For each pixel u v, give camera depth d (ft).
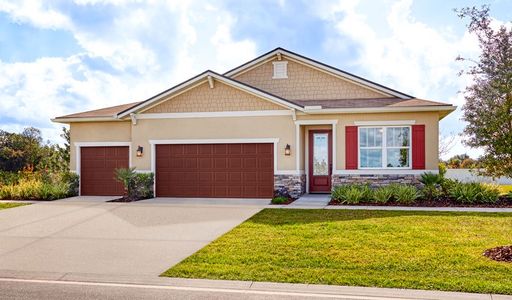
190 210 44.57
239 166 55.88
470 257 24.13
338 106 54.19
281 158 54.54
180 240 30.73
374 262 23.59
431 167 51.90
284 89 65.16
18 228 36.01
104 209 45.93
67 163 80.69
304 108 53.16
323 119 54.13
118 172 55.16
